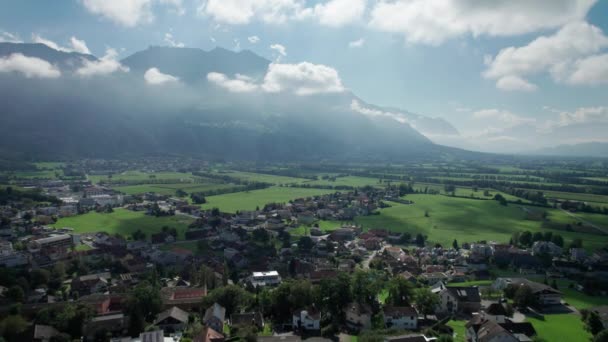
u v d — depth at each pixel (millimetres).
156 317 144500
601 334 123688
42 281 177875
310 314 139625
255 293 171375
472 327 132750
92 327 133000
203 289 167000
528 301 161000
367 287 155625
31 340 122375
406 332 129875
